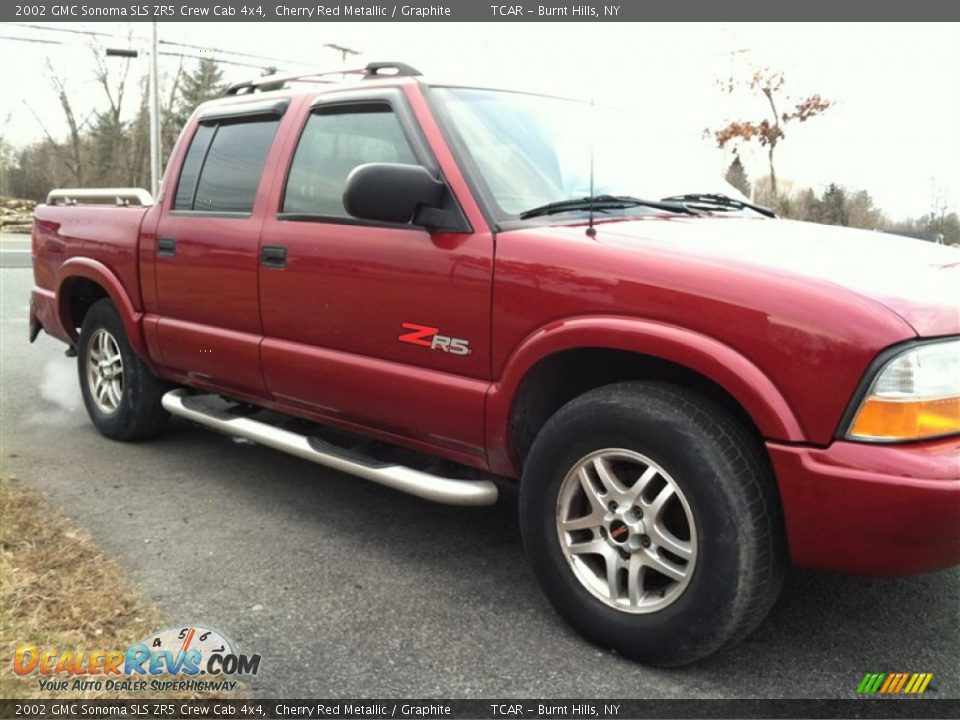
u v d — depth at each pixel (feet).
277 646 9.00
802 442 7.68
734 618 8.02
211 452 15.84
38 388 20.74
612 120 12.80
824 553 7.74
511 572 10.93
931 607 10.08
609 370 9.76
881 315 7.50
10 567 10.30
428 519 12.72
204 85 150.20
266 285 12.15
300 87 13.03
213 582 10.44
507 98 11.67
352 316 11.02
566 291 8.95
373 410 11.05
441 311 10.03
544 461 9.21
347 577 10.69
